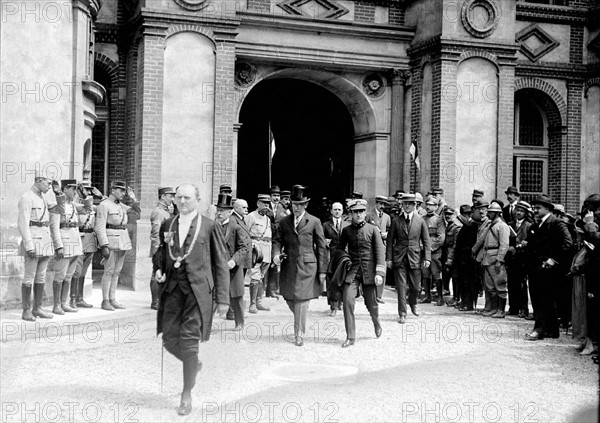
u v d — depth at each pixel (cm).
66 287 1074
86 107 1369
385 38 1859
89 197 1145
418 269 1220
